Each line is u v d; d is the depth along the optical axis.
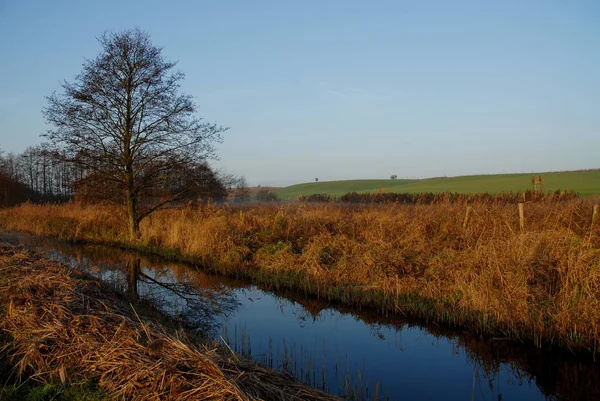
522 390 6.32
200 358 5.16
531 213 12.94
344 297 10.20
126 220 21.52
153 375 4.84
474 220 12.80
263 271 12.59
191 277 13.30
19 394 4.78
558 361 7.11
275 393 4.86
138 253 17.89
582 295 7.50
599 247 8.65
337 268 11.38
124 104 18.80
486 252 9.54
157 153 19.27
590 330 7.07
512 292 8.18
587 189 43.50
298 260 12.45
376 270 10.77
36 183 65.75
